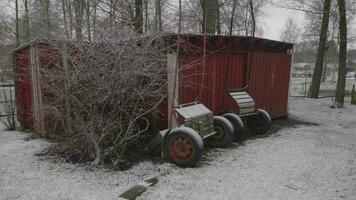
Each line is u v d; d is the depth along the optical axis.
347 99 15.98
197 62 6.61
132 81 4.69
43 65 6.00
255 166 4.99
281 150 5.90
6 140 6.51
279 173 4.71
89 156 5.08
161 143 5.20
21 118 7.79
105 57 4.59
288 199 3.88
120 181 4.29
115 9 7.89
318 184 4.35
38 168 4.73
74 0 7.70
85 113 4.92
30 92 7.07
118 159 4.84
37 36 6.12
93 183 4.21
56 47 5.04
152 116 6.04
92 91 4.66
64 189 4.03
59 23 6.72
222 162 5.16
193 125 5.18
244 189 4.13
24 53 7.09
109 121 4.82
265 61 8.32
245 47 7.70
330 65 50.91
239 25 15.15
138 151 5.51
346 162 5.29
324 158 5.47
